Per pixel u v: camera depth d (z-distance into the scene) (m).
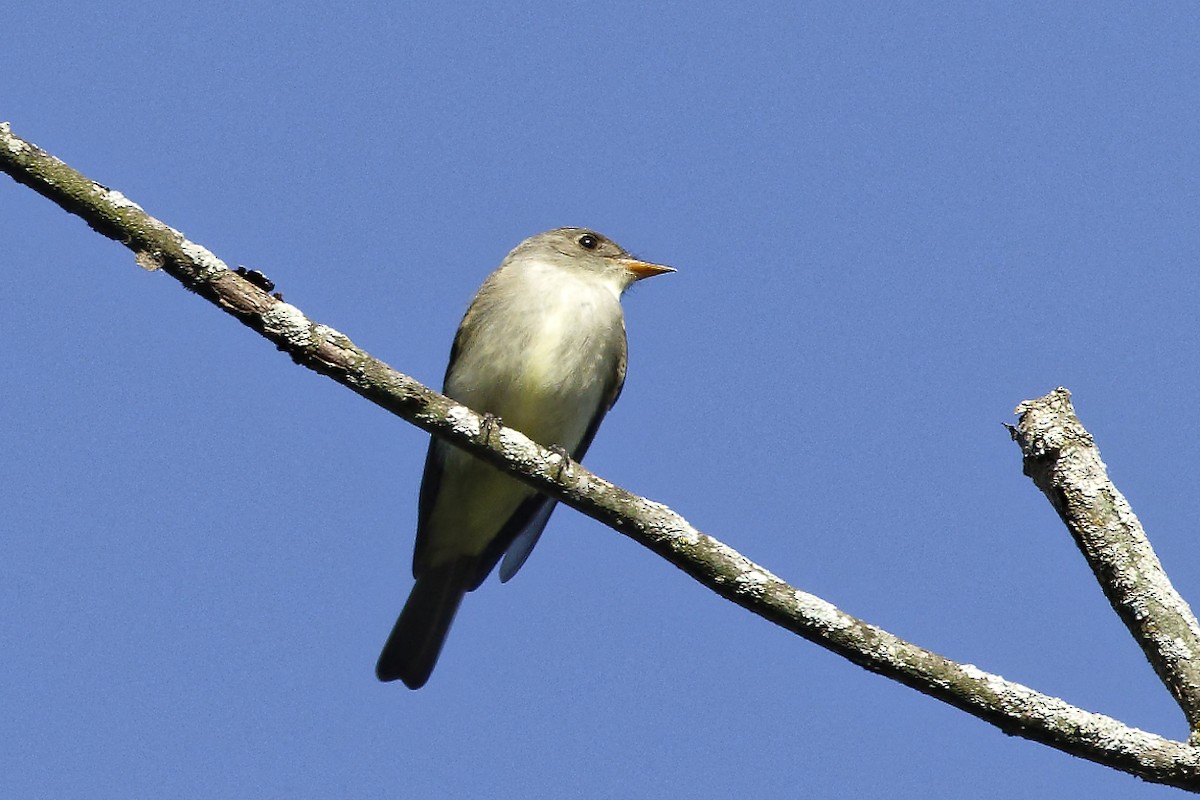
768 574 7.23
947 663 6.89
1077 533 7.16
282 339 7.79
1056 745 6.71
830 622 7.04
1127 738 6.63
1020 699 6.77
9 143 7.46
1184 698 6.74
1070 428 7.32
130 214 7.58
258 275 7.84
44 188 7.52
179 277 7.66
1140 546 7.05
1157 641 6.87
